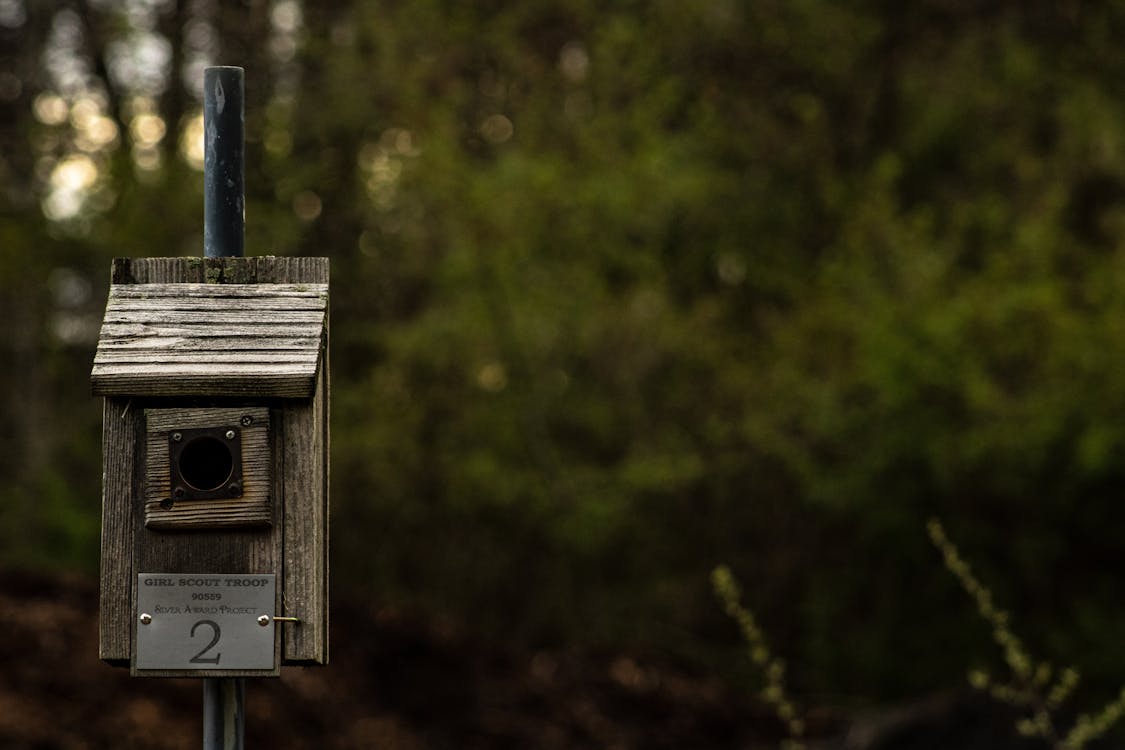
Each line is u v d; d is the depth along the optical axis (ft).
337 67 39.93
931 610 43.32
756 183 47.14
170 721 24.98
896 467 42.27
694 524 45.47
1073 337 40.60
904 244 42.70
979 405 40.65
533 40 45.85
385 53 40.42
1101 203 46.57
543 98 43.57
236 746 10.91
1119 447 40.11
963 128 48.47
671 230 44.91
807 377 43.93
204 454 11.53
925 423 41.52
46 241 38.93
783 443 43.19
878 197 43.21
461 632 33.76
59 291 40.34
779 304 46.68
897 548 43.01
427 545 43.47
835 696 43.55
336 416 41.29
